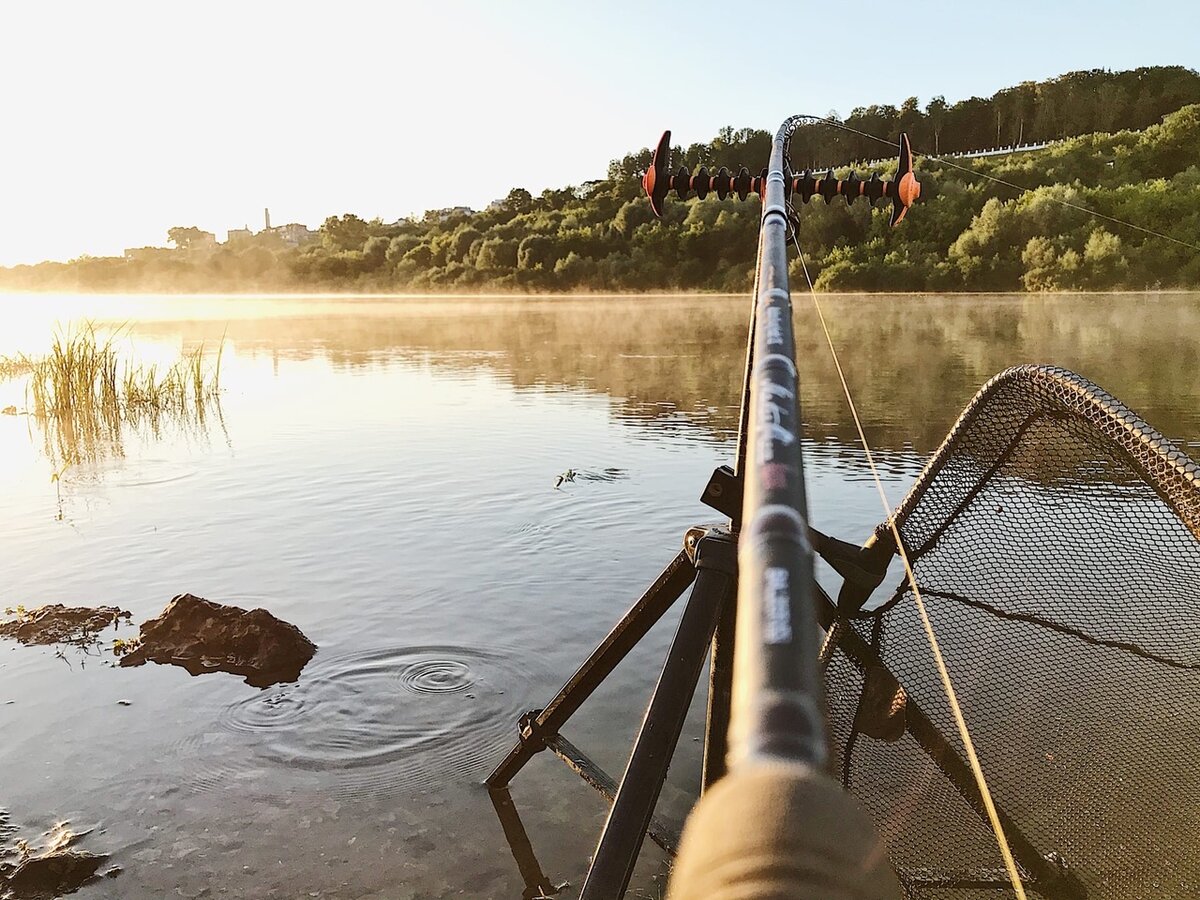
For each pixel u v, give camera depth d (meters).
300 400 17.56
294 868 3.71
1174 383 15.98
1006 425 2.16
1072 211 54.03
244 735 4.79
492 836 3.92
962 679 2.26
